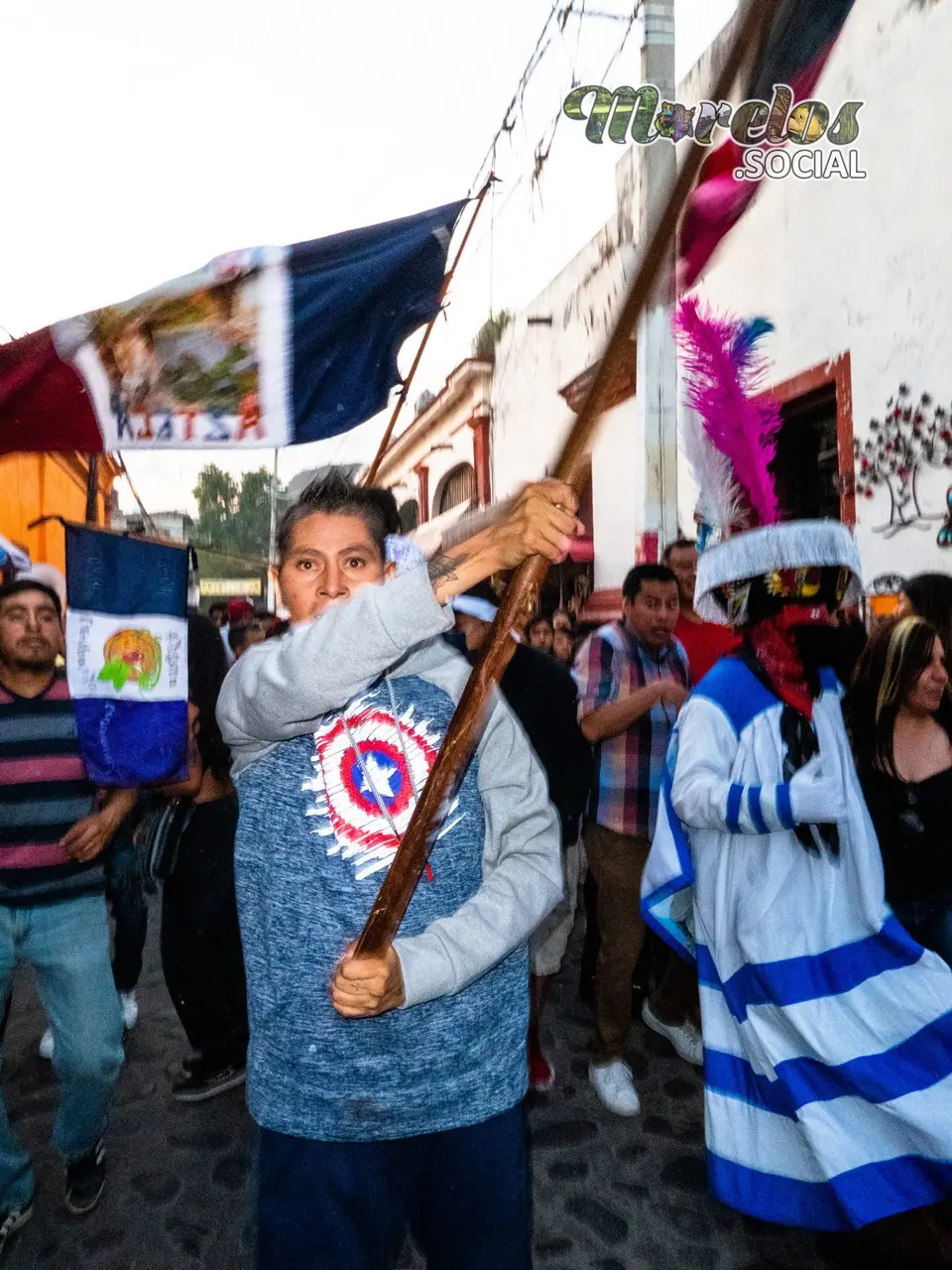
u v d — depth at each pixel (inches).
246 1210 96.1
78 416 95.7
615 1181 100.3
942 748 88.7
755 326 86.0
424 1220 55.0
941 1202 78.3
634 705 110.0
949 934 88.0
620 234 221.3
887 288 200.2
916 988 78.7
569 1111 114.1
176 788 108.5
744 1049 84.6
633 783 113.3
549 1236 91.4
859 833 81.2
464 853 54.0
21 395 94.7
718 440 85.8
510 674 99.3
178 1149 107.7
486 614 98.8
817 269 220.4
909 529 195.6
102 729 95.8
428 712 55.2
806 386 226.2
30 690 94.9
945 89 184.1
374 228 101.1
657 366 242.5
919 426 192.5
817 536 83.5
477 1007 53.0
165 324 96.5
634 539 295.3
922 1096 75.9
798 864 82.0
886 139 199.8
